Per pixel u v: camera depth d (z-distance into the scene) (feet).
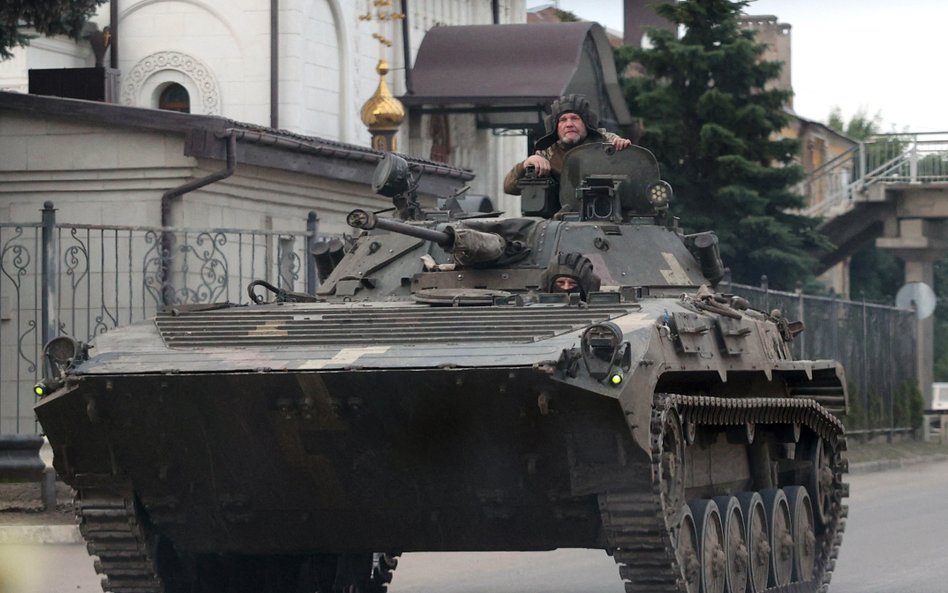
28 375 215.51
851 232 402.72
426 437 102.12
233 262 223.10
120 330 112.27
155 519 110.73
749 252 338.13
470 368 97.55
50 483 168.25
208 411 103.09
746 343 119.44
